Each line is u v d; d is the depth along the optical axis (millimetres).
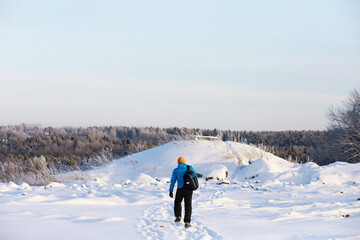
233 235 7180
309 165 20469
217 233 7344
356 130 37156
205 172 21625
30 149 110062
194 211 10359
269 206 11086
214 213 9992
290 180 19125
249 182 19688
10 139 134750
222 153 26359
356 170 18562
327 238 6758
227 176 21781
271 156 27359
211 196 13406
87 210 10156
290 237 6953
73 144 109875
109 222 8414
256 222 8594
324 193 14188
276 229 7734
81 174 25328
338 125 39969
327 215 9383
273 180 19312
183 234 7527
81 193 13680
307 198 12828
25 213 9062
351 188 15703
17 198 11711
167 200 12359
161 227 8078
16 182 27375
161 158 26359
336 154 39875
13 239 6422
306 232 7367
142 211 10258
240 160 25875
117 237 6988
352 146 37531
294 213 9523
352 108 39438
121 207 10938
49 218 8539
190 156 25984
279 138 115750
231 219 9023
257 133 119625
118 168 26438
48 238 6629
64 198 12141
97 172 25953
